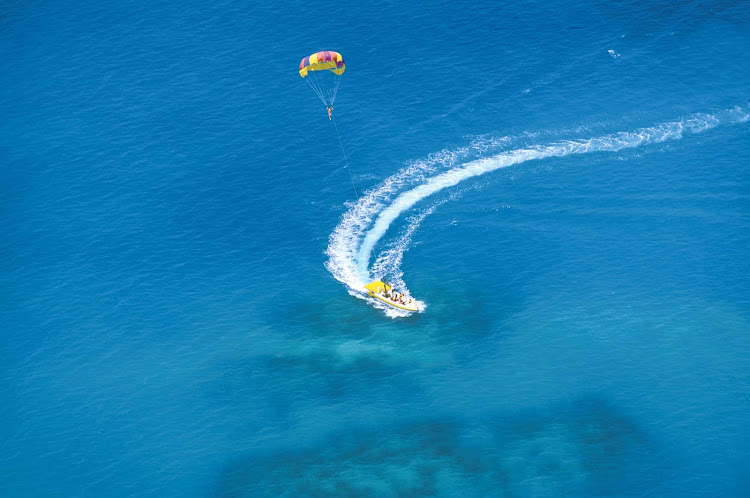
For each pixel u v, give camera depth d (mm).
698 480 143750
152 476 148875
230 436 154875
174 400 161125
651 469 145875
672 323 169250
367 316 175875
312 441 153375
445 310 175875
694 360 162500
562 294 177000
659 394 157375
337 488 145500
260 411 158625
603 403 156750
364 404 159000
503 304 176250
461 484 144875
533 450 149875
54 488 147250
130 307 178875
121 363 168000
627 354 164500
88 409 159750
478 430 153625
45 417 158375
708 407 154500
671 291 175375
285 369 166125
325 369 165750
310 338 172000
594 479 144750
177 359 168625
